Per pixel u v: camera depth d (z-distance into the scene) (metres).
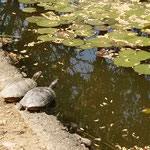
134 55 7.09
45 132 4.69
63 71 7.02
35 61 7.38
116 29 8.38
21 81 5.68
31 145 4.37
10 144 4.30
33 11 9.80
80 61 7.44
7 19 9.73
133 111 5.80
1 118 5.00
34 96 5.26
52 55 7.65
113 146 4.88
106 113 5.73
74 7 10.10
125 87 6.52
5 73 6.42
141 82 6.67
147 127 5.39
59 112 5.43
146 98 6.19
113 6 10.09
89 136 5.08
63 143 4.48
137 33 8.21
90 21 8.91
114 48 7.78
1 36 8.46
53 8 9.99
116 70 7.09
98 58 7.51
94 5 10.25
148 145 4.96
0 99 5.55
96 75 6.91
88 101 6.07
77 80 6.71
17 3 11.14
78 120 5.48
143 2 10.55
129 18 9.02
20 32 8.84
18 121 4.97
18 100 5.50
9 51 7.77
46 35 8.16
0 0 11.37
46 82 6.56
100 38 7.91
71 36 8.07
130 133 5.23
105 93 6.33
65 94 6.24
